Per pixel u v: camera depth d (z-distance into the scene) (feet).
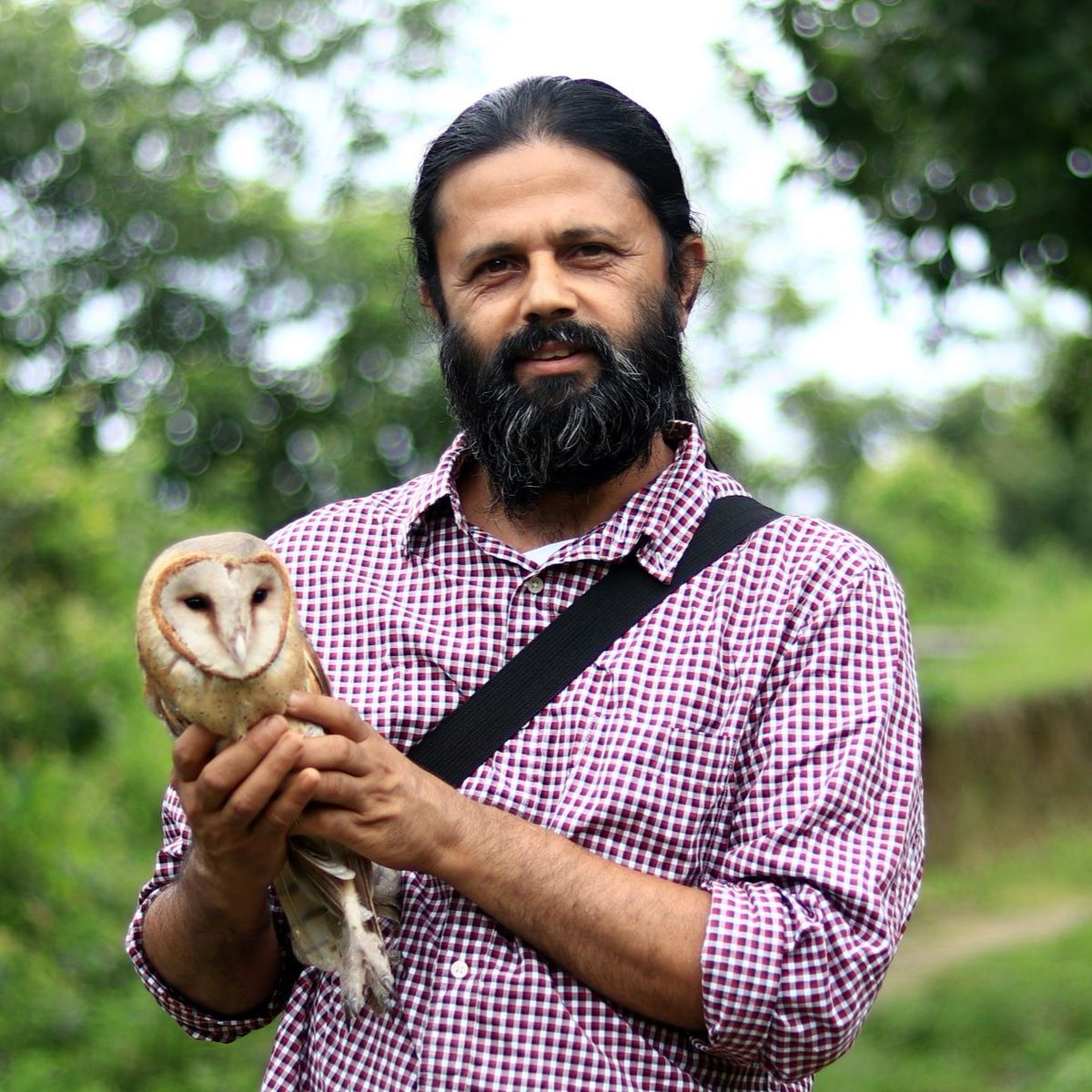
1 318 53.93
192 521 33.76
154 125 54.24
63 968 20.81
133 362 55.42
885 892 6.66
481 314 7.46
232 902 6.64
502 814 6.55
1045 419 32.55
